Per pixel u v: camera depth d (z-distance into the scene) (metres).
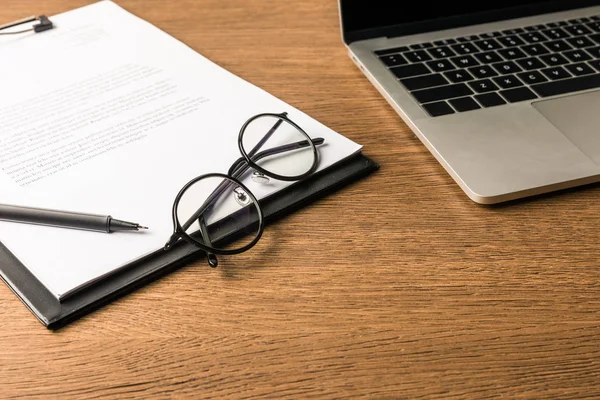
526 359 0.41
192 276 0.48
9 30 0.83
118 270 0.47
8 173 0.56
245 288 0.47
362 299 0.46
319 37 0.82
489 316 0.44
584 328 0.43
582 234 0.51
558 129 0.59
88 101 0.67
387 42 0.75
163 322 0.44
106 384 0.40
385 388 0.40
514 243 0.50
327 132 0.61
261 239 0.51
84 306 0.44
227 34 0.83
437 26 0.77
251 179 0.55
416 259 0.49
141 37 0.81
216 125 0.62
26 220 0.50
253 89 0.69
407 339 0.43
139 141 0.60
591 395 0.39
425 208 0.54
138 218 0.51
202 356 0.42
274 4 0.92
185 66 0.74
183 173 0.56
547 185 0.53
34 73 0.73
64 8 0.91
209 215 0.51
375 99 0.69
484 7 0.78
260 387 0.40
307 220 0.53
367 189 0.56
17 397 0.39
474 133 0.59
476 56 0.71
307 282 0.47
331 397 0.39
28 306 0.44
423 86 0.66
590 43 0.73
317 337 0.43
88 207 0.52
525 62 0.70
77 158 0.58
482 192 0.52
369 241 0.51
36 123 0.64
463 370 0.41
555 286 0.46
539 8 0.80
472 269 0.48
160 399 0.39
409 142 0.62
